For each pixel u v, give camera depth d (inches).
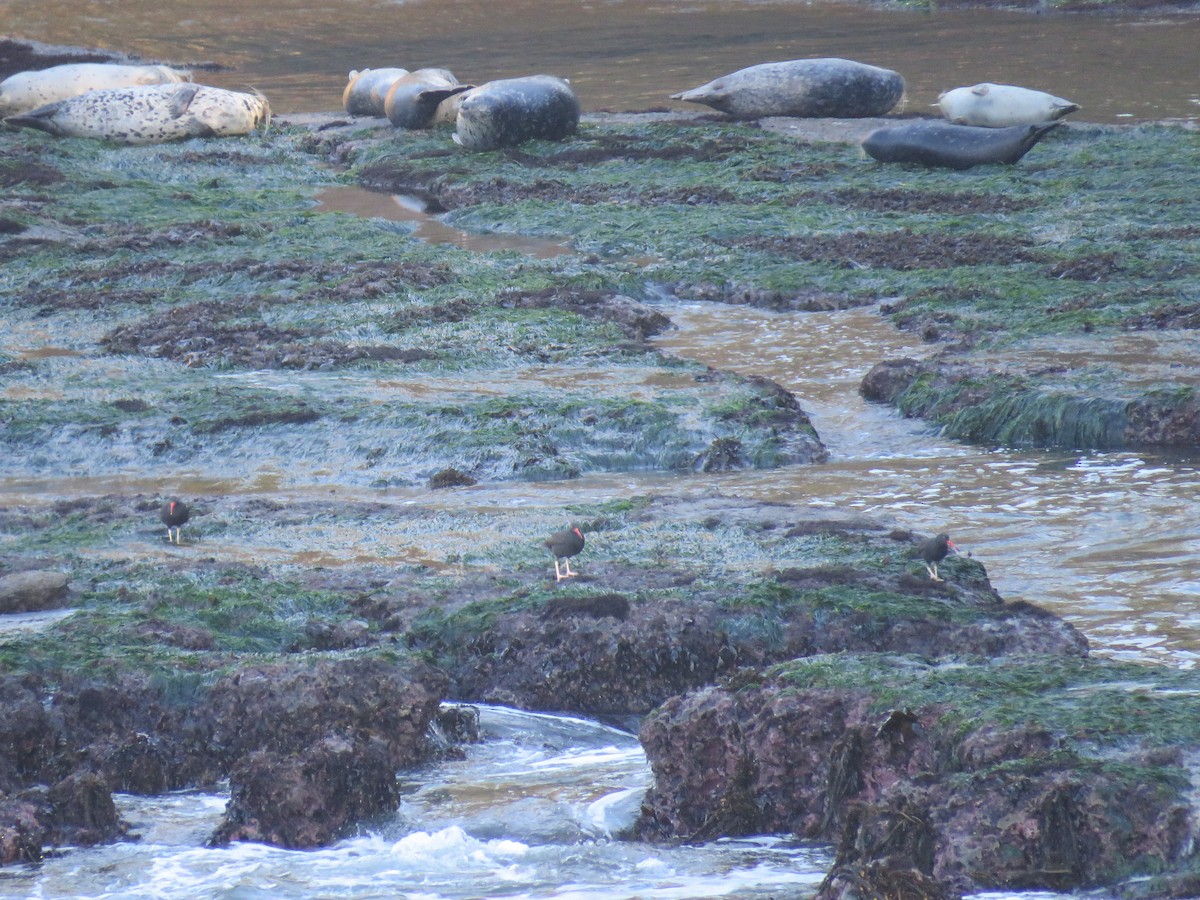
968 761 890.7
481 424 1987.0
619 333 2431.1
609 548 1485.0
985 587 1355.8
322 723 1117.7
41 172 3848.4
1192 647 1227.2
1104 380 1996.8
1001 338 2273.6
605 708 1243.8
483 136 4099.4
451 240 3307.1
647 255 3063.5
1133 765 845.2
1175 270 2603.3
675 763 999.6
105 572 1466.5
